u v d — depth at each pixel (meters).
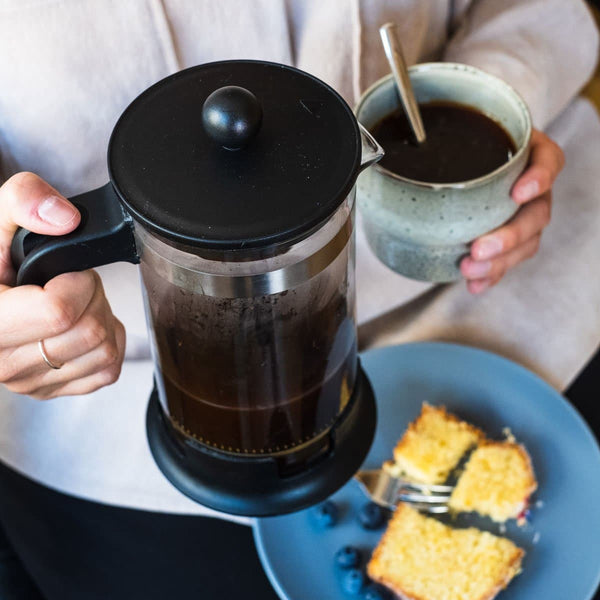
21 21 0.61
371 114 0.64
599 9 1.14
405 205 0.60
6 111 0.66
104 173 0.71
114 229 0.42
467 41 0.85
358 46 0.72
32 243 0.43
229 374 0.47
